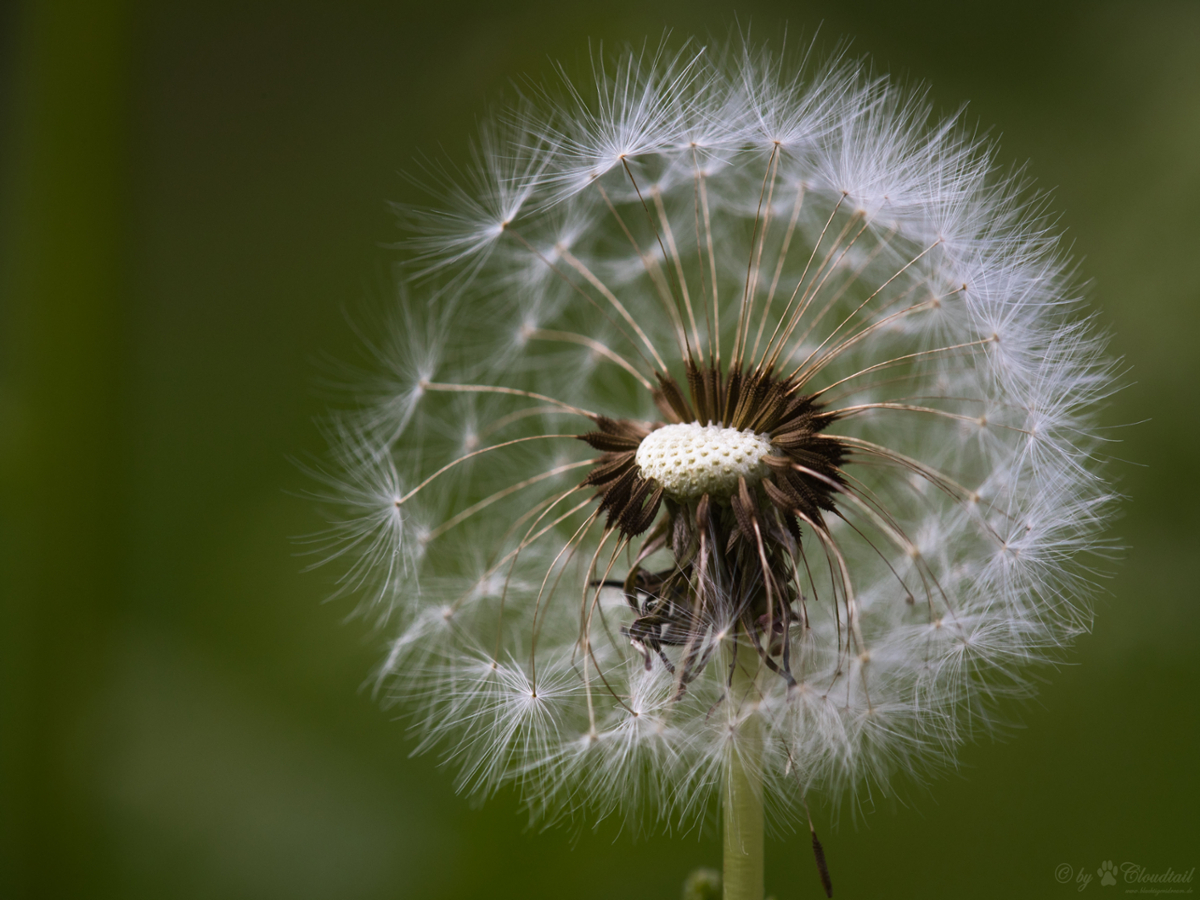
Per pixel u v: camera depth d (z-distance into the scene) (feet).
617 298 0.96
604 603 0.90
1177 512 0.98
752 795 0.84
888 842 0.99
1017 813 0.98
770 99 0.88
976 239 0.88
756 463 0.84
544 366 0.96
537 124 0.91
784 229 0.95
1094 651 0.99
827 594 0.90
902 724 0.87
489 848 0.99
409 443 0.97
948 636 0.87
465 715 0.88
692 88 0.89
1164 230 0.99
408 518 0.90
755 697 0.84
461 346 0.99
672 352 0.96
